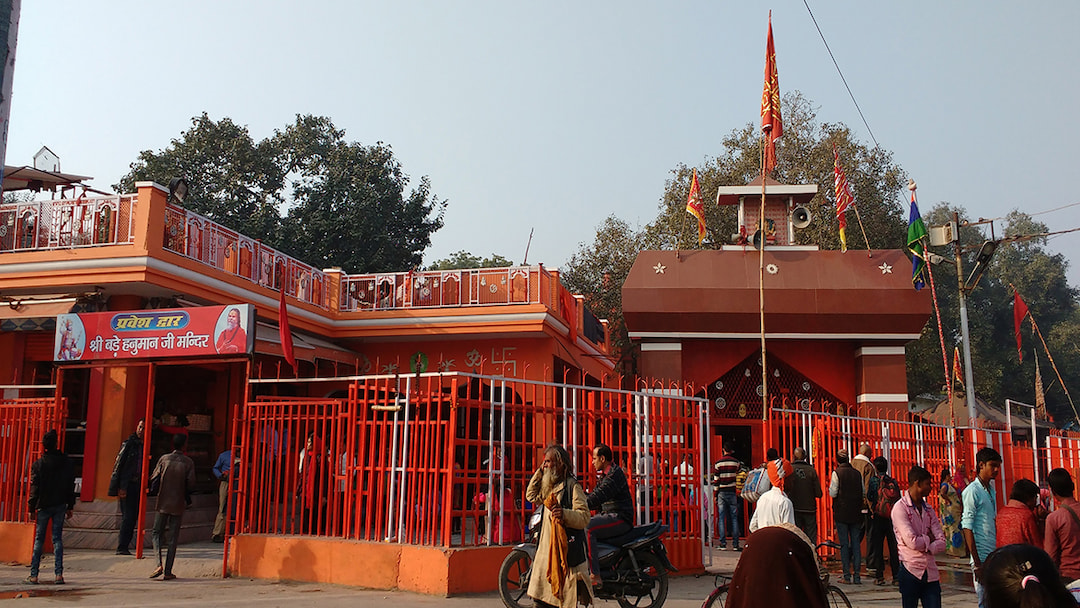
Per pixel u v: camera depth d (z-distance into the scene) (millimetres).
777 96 14352
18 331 13781
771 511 7781
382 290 18078
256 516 10078
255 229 27891
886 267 18141
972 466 15867
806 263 18266
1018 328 19562
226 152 29391
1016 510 6211
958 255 17672
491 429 9078
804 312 17859
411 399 9227
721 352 18891
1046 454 17016
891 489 10508
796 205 20094
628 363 28750
